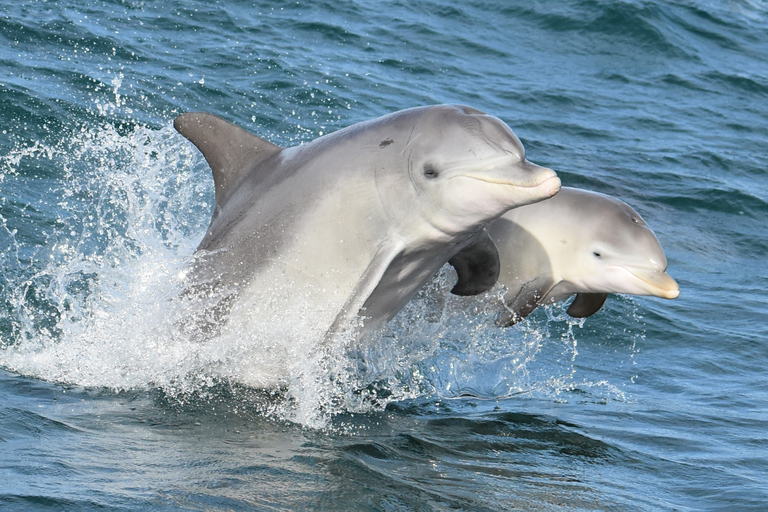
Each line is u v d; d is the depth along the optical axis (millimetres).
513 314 12875
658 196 22391
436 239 10219
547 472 8688
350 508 7090
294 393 10305
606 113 28203
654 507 7996
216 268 10922
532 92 28609
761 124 29281
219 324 10727
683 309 15914
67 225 14469
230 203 11188
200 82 22609
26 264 12906
